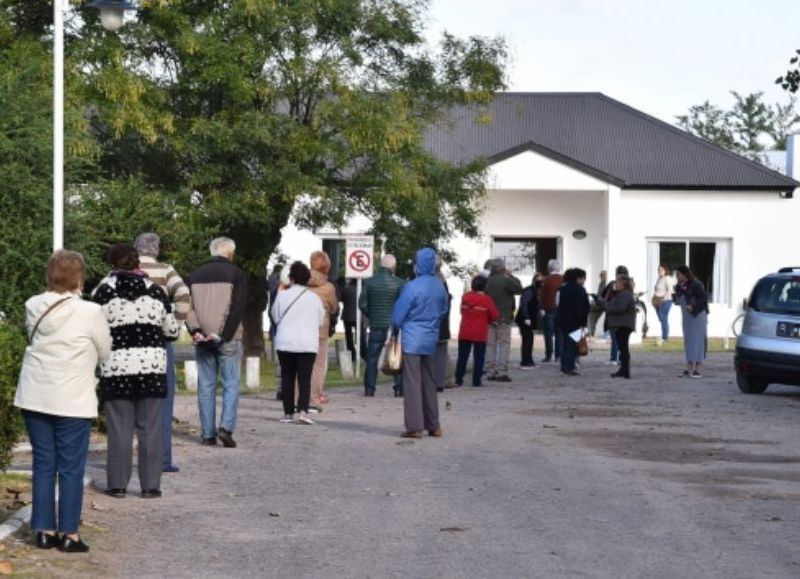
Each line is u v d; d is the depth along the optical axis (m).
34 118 19.58
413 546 10.08
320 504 11.91
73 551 9.66
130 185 21.33
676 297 27.70
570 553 9.84
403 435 16.88
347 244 28.62
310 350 18.25
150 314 12.20
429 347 16.84
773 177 45.44
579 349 28.00
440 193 30.03
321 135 27.81
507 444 16.30
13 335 10.73
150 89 26.42
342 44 27.80
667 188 45.25
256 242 28.95
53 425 9.69
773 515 11.54
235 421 15.76
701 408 21.06
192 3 27.25
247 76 27.05
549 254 46.81
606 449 15.91
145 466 12.23
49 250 18.81
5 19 25.70
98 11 25.81
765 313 23.03
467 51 29.89
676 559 9.68
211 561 9.52
